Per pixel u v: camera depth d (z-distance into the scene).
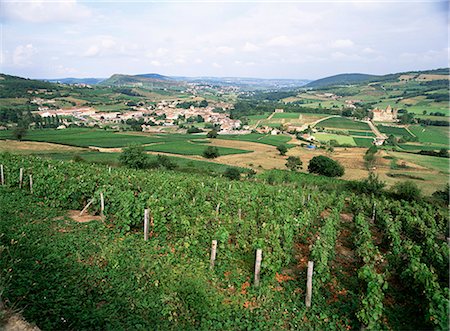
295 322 8.98
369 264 11.44
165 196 17.41
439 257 12.18
